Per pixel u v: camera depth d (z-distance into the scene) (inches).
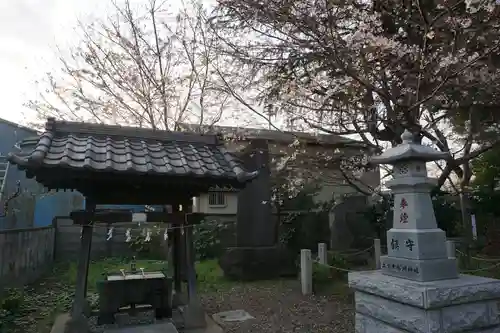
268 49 259.9
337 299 263.7
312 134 296.7
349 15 215.8
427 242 123.3
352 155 328.8
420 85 207.0
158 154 191.6
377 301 129.2
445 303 109.7
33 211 435.5
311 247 429.1
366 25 195.9
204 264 407.8
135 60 386.6
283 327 206.7
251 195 366.6
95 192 188.9
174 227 220.1
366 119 246.2
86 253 188.2
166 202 203.5
